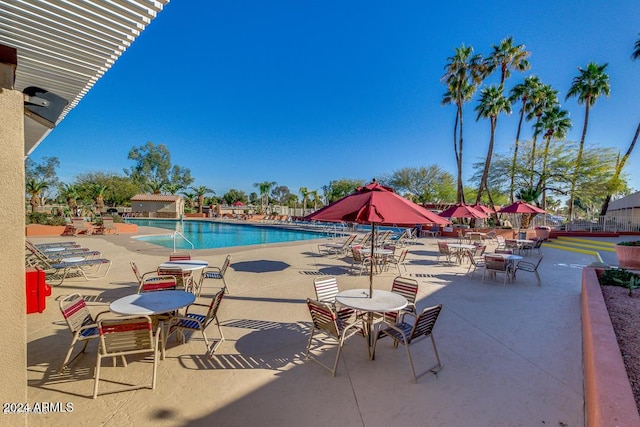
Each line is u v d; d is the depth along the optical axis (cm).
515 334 444
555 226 2030
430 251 1297
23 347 193
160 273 583
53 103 232
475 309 553
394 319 399
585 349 362
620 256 795
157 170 5725
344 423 261
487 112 2067
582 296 553
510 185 2367
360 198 377
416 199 3509
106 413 270
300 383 318
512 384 319
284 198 7150
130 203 4541
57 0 199
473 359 370
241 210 4791
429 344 410
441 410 278
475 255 1162
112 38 244
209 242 1927
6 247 185
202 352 381
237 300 594
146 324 303
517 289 692
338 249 1210
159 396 295
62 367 330
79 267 790
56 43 250
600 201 2572
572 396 299
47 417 263
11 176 186
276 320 491
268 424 260
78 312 355
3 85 185
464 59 2083
